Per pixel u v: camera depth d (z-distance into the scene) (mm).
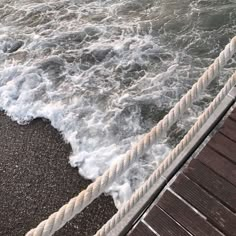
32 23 6117
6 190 4270
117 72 5223
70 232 3855
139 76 5133
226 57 3047
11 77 5391
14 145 4664
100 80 5168
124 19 5906
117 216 2822
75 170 4328
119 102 4867
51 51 5656
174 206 2844
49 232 2117
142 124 4633
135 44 5527
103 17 5992
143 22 5805
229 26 5570
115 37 5676
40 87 5203
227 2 5848
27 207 4121
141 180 4098
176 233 2738
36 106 4988
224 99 3404
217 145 3068
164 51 5383
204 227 2734
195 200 2850
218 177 2920
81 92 5059
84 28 5879
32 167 4430
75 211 2238
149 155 4266
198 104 4648
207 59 5223
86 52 5547
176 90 4895
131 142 4465
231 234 2676
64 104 4949
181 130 4453
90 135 4590
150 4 6043
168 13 5863
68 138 4609
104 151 4414
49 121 4820
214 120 3328
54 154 4508
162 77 5062
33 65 5496
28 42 5844
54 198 4152
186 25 5664
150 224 2799
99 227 3850
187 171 2977
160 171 3021
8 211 4113
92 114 4801
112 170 2467
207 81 2979
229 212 2768
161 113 4707
